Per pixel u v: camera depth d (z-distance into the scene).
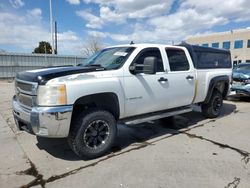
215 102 6.30
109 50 4.78
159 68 4.61
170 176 3.21
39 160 3.76
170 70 4.82
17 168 3.50
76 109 3.70
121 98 3.98
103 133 3.89
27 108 3.58
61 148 4.26
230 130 5.29
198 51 5.65
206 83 5.77
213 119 6.29
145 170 3.38
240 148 4.18
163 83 4.62
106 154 3.97
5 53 20.09
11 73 20.61
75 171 3.39
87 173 3.33
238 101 9.29
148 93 4.38
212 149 4.14
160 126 5.65
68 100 3.34
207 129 5.38
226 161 3.65
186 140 4.63
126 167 3.49
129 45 4.57
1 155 3.96
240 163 3.59
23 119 3.59
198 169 3.40
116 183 3.05
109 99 3.90
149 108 4.52
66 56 22.94
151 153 4.00
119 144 4.46
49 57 22.08
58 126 3.31
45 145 4.40
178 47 5.13
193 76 5.32
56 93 3.27
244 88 8.50
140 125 5.75
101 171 3.38
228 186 2.96
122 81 3.98
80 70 3.66
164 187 2.94
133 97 4.16
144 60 4.02
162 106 4.77
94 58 4.82
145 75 4.31
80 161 3.72
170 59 4.86
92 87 3.57
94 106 3.87
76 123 3.58
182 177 3.18
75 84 3.42
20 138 4.79
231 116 6.64
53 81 3.30
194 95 5.45
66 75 3.45
